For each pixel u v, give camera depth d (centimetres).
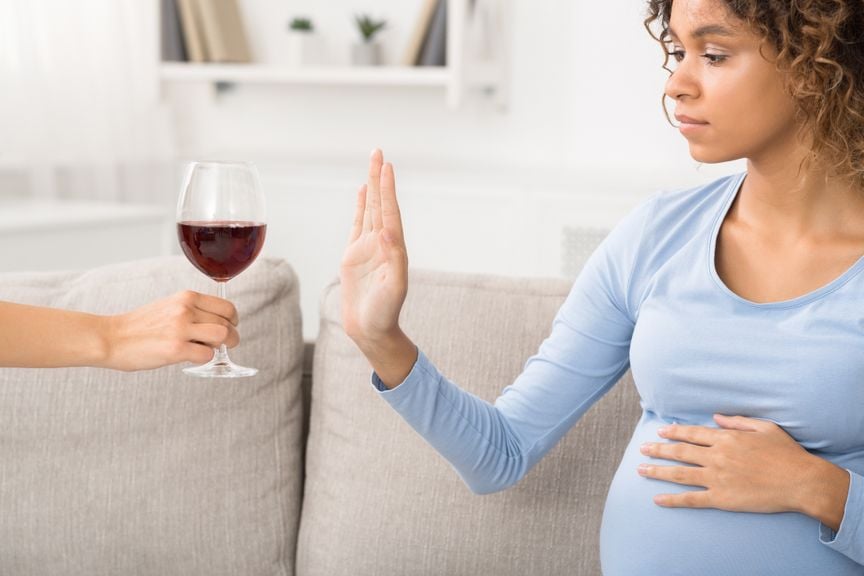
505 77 328
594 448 143
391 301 111
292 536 152
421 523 142
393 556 143
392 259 110
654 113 312
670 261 125
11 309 118
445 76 305
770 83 112
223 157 358
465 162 338
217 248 119
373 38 341
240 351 150
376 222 113
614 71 316
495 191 313
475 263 320
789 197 119
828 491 111
